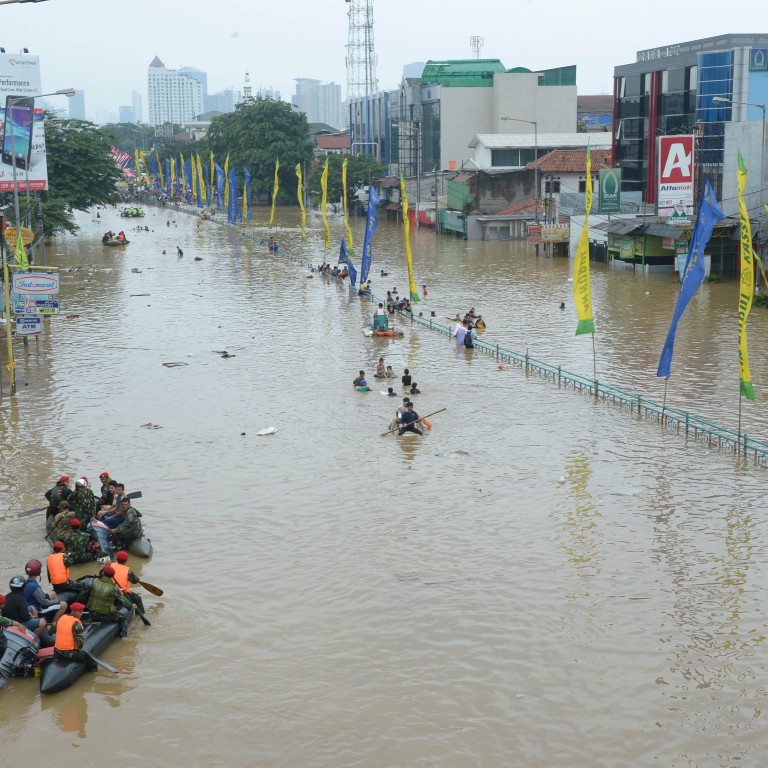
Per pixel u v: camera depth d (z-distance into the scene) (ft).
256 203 565.12
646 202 296.30
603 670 63.16
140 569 79.36
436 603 72.59
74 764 54.70
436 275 257.14
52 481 99.50
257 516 90.12
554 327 180.04
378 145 557.33
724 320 182.29
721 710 58.54
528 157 403.75
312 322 189.67
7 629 63.26
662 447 108.37
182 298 222.07
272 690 61.62
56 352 162.50
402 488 96.89
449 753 55.11
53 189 338.13
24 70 220.43
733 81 252.21
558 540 83.56
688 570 77.30
